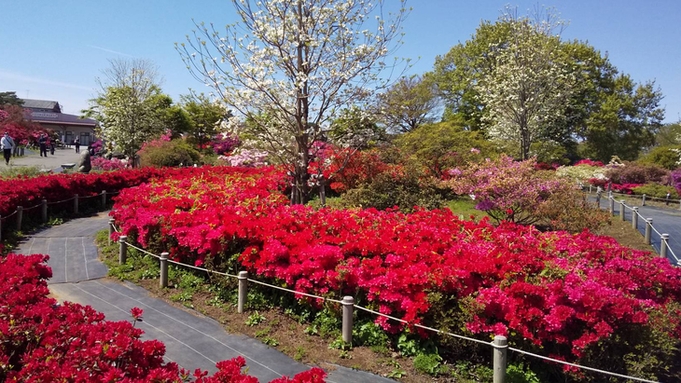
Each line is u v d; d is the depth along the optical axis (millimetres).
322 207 8719
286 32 8578
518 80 18969
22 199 9484
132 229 7703
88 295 5945
